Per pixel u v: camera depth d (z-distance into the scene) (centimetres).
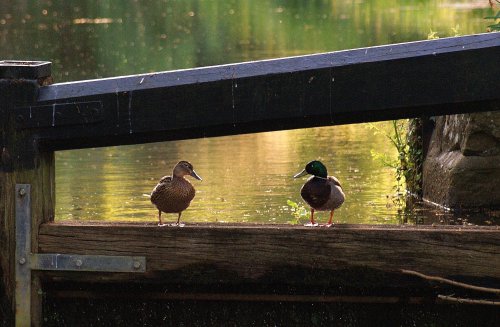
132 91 1027
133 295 1084
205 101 1018
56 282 1084
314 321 1072
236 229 1034
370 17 5625
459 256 1008
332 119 1018
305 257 1028
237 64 1020
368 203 1714
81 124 1038
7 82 1041
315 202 1107
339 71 995
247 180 1888
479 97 983
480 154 1670
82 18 6194
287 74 1002
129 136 1045
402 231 1013
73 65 3862
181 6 7131
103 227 1054
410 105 993
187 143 2328
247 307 1077
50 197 1086
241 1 7488
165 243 1046
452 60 981
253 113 1013
